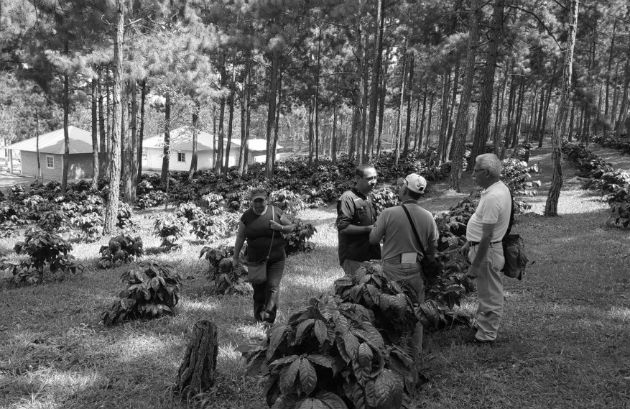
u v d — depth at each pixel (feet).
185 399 13.28
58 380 14.51
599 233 32.22
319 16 83.10
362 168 16.02
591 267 23.63
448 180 78.43
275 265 19.06
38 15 56.44
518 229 35.78
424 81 121.80
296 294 23.41
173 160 161.48
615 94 142.51
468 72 60.08
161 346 16.98
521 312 17.94
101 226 47.57
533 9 75.15
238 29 78.43
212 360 13.43
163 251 39.60
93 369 15.26
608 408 11.29
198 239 45.11
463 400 12.12
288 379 8.11
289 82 113.19
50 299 24.26
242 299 23.13
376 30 71.77
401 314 10.57
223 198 71.67
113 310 19.51
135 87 74.28
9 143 178.91
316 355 8.51
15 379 14.65
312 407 7.92
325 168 97.60
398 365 9.39
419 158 125.49
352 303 10.17
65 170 79.71
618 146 105.70
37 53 60.49
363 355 8.34
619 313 17.03
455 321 16.80
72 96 80.07
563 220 38.70
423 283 14.03
